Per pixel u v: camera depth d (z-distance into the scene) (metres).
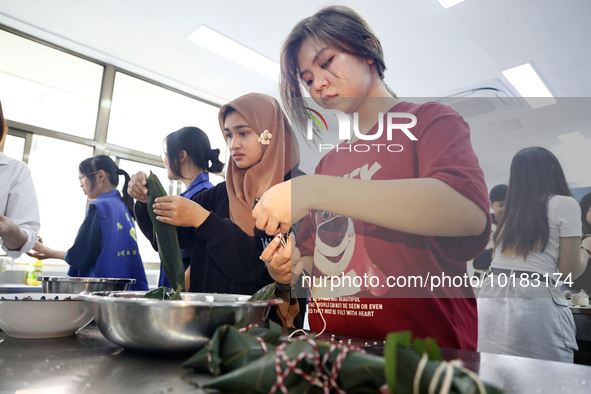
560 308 1.07
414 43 2.57
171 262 0.71
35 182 2.79
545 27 2.36
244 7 2.52
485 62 2.69
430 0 2.23
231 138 1.13
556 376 0.41
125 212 1.70
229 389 0.31
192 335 0.44
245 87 3.55
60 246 2.86
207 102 3.81
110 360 0.45
